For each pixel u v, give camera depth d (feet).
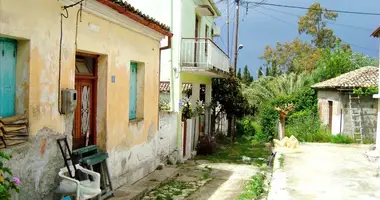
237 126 72.74
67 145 20.22
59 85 19.77
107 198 24.40
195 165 42.52
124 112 28.22
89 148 23.31
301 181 30.63
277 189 27.66
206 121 59.67
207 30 63.31
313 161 40.93
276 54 151.23
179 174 36.88
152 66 34.22
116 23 26.00
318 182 30.25
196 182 33.99
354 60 102.22
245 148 58.23
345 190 27.61
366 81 59.06
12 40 17.13
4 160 15.71
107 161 25.40
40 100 18.20
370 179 31.65
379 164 39.06
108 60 25.26
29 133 17.44
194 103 54.24
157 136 36.17
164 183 32.30
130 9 25.40
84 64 24.45
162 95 44.96
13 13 16.03
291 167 37.09
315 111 70.13
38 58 17.94
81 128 23.90
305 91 71.36
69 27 20.51
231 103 64.80
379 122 45.65
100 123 25.26
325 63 95.76
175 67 43.83
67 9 20.18
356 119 59.21
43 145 18.58
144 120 32.58
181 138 43.78
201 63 44.21
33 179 17.87
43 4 18.12
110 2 22.74
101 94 25.22
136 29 29.30
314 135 60.75
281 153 47.16
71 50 20.83
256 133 69.87
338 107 59.93
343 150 50.34
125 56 28.07
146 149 33.37
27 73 17.34
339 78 66.69
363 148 52.65
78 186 19.19
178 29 43.80
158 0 44.32
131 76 31.24
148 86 33.37
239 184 33.81
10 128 16.15
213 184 33.55
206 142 50.88
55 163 19.69
